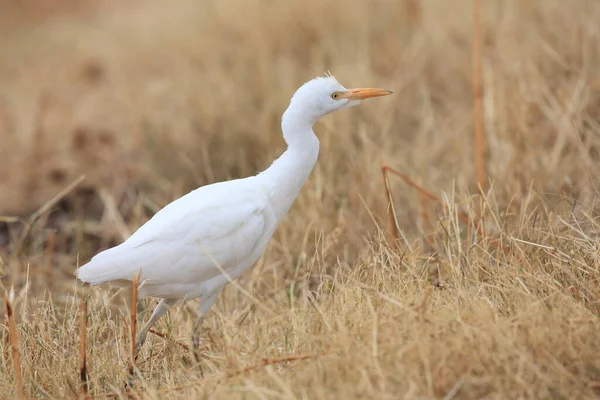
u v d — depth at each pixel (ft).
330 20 72.95
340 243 43.16
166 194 57.72
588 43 53.52
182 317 39.14
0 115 76.95
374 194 46.96
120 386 31.94
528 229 36.60
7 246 53.21
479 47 44.42
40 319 36.06
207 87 65.67
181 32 84.17
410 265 35.17
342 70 62.95
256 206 33.55
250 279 42.37
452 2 68.44
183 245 32.58
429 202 45.57
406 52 65.98
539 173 44.55
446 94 61.72
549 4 59.36
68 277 48.21
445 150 53.26
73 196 60.54
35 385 32.30
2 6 119.65
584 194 41.50
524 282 32.24
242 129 59.47
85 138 67.00
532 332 27.37
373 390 25.82
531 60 53.06
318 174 47.26
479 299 30.99
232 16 78.18
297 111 34.55
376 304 31.73
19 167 65.67
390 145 53.01
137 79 77.87
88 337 35.04
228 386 27.78
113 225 53.01
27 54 98.37
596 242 33.91
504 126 47.85
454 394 26.02
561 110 48.78
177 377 32.22
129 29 94.73
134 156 63.98
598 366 26.53
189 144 61.16
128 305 42.24
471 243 37.11
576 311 28.86
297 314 33.78
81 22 107.76
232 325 33.81
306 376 27.50
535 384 25.95
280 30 73.31
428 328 27.99
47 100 75.31
